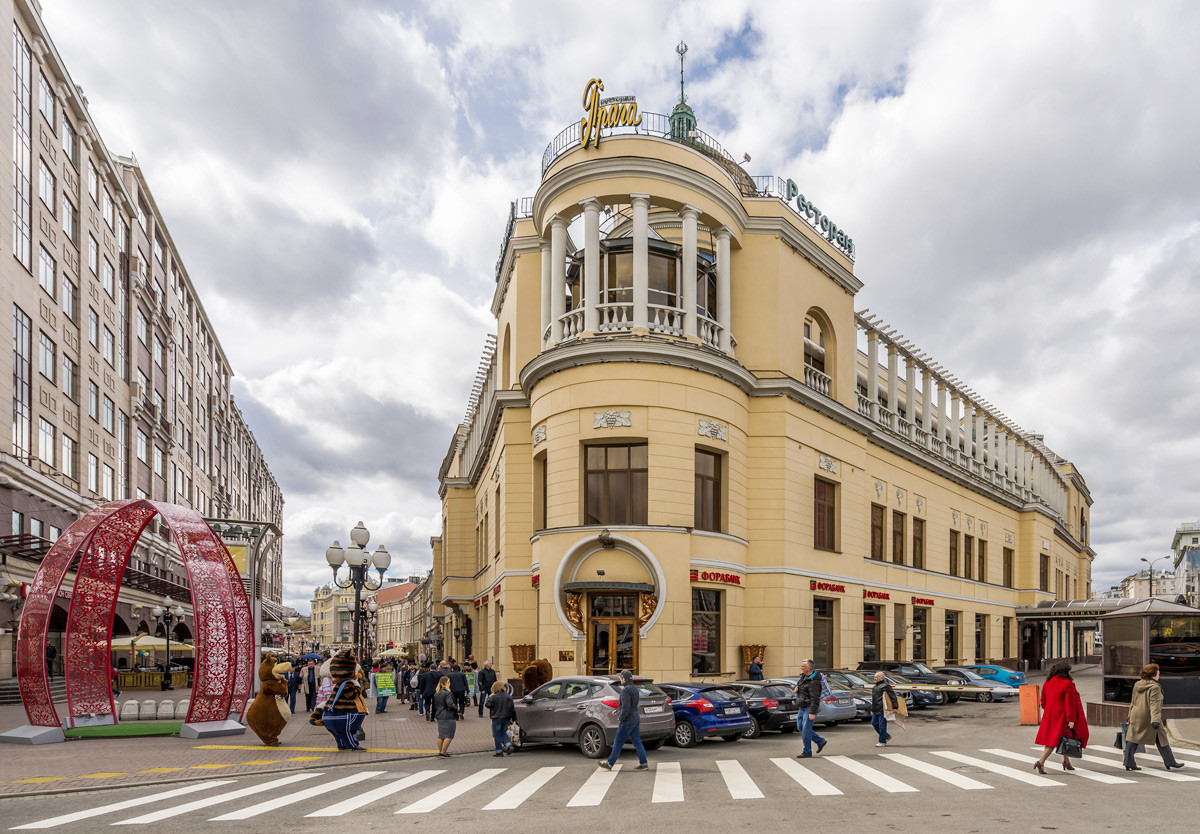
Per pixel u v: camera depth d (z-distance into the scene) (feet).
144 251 208.13
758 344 110.63
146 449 207.31
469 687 100.42
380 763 55.16
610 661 91.35
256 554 95.61
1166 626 69.41
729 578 99.35
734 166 120.78
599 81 100.63
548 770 51.37
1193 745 57.31
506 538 108.06
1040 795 40.60
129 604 173.06
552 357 96.68
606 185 98.27
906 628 142.51
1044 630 231.91
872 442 136.46
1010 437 211.00
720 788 43.73
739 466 104.88
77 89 152.56
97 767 51.75
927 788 42.96
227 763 53.72
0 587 108.99
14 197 125.08
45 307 139.03
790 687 73.61
